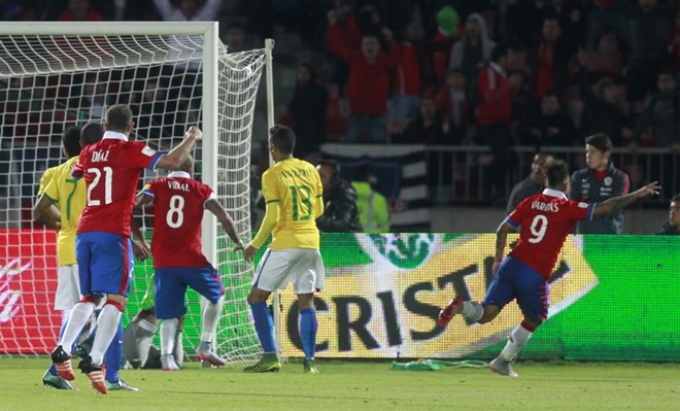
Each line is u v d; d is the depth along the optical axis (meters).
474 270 39.16
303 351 37.81
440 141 62.97
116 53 41.06
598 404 25.86
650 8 66.31
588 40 66.00
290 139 33.94
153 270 36.81
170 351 34.62
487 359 39.00
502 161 61.41
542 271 33.91
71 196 29.00
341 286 39.00
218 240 38.44
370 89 63.38
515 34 65.38
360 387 29.50
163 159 25.08
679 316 39.38
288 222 33.91
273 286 34.09
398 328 39.03
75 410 22.05
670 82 63.44
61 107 52.41
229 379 31.31
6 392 25.94
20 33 35.75
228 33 65.75
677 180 61.25
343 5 66.06
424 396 27.09
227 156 38.84
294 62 66.62
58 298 29.34
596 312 39.44
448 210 60.72
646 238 39.41
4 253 39.97
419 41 65.25
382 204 57.69
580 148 61.56
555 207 33.69
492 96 62.84
